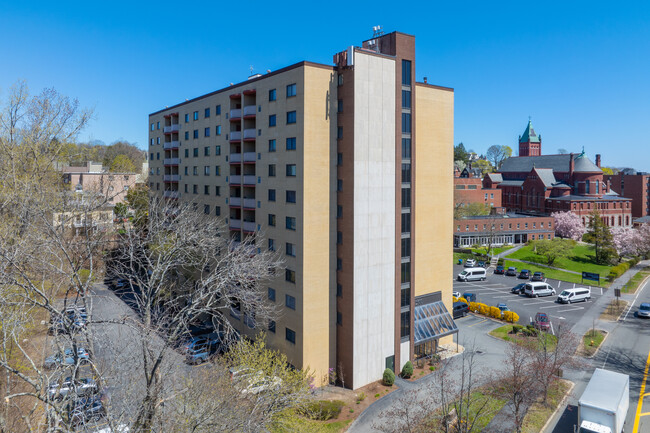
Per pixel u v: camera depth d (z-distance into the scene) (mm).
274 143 42656
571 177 141750
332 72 39844
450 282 49969
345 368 40188
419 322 45938
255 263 32781
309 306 39406
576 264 92625
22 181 30781
